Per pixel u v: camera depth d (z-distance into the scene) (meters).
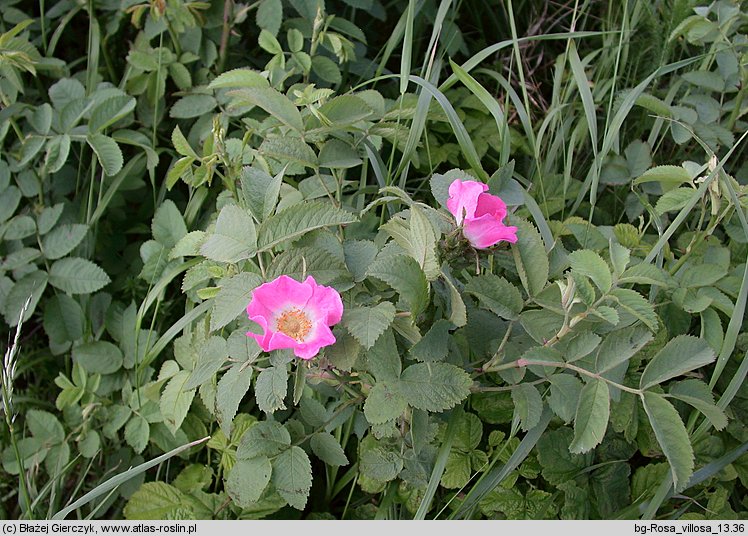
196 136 0.93
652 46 0.96
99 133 0.90
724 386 0.82
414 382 0.73
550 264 0.78
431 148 0.94
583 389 0.72
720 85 0.90
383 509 0.81
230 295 0.73
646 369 0.72
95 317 0.93
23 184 0.93
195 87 0.94
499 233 0.72
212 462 0.88
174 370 0.84
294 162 0.83
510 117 0.96
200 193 0.91
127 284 0.94
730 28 0.93
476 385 0.77
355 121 0.81
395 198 0.77
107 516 0.91
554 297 0.75
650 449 0.81
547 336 0.74
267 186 0.76
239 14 0.93
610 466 0.81
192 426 0.87
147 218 0.98
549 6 1.03
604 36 0.97
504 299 0.74
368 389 0.77
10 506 0.92
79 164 0.96
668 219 0.91
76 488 0.88
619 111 0.85
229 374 0.74
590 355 0.74
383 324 0.70
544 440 0.80
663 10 0.95
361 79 0.97
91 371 0.90
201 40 0.95
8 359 0.78
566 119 0.95
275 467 0.77
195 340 0.83
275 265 0.73
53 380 0.96
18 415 0.94
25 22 0.89
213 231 0.79
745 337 0.82
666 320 0.81
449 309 0.76
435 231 0.73
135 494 0.83
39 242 0.90
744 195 0.78
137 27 0.97
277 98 0.80
